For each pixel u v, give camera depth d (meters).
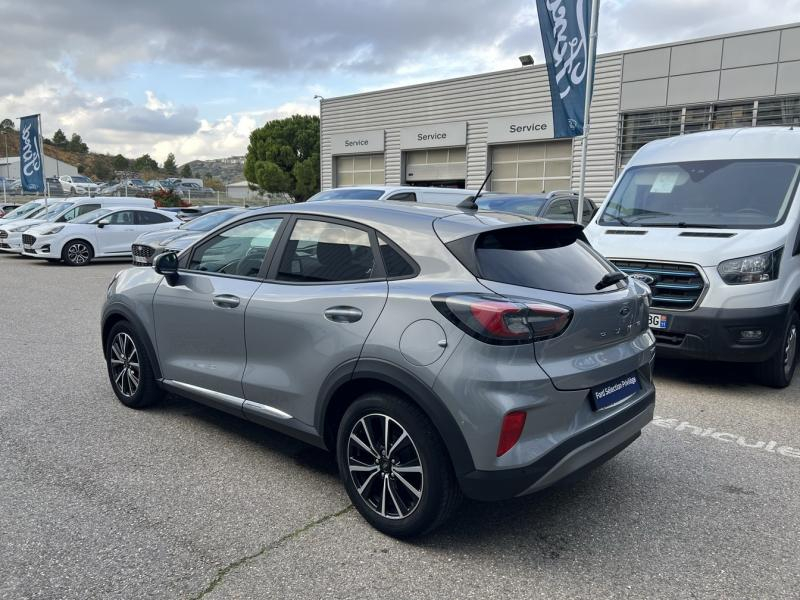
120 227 17.20
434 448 2.92
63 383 5.67
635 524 3.33
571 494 3.68
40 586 2.69
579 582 2.81
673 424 4.85
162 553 2.97
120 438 4.38
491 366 2.76
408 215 3.40
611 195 6.98
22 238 16.91
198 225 13.09
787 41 16.77
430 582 2.79
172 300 4.34
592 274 3.39
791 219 5.68
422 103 25.09
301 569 2.87
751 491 3.73
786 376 5.79
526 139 22.23
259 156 52.62
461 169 24.67
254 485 3.71
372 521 3.21
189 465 3.97
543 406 2.81
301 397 3.49
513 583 2.79
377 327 3.08
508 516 3.41
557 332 2.88
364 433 3.23
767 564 2.97
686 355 5.54
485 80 23.12
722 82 17.91
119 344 4.95
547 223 3.43
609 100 20.08
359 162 28.02
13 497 3.49
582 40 8.82
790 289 5.52
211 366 4.10
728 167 6.44
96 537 3.10
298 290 3.55
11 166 89.00
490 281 2.98
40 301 10.47
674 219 6.23
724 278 5.37
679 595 2.72
